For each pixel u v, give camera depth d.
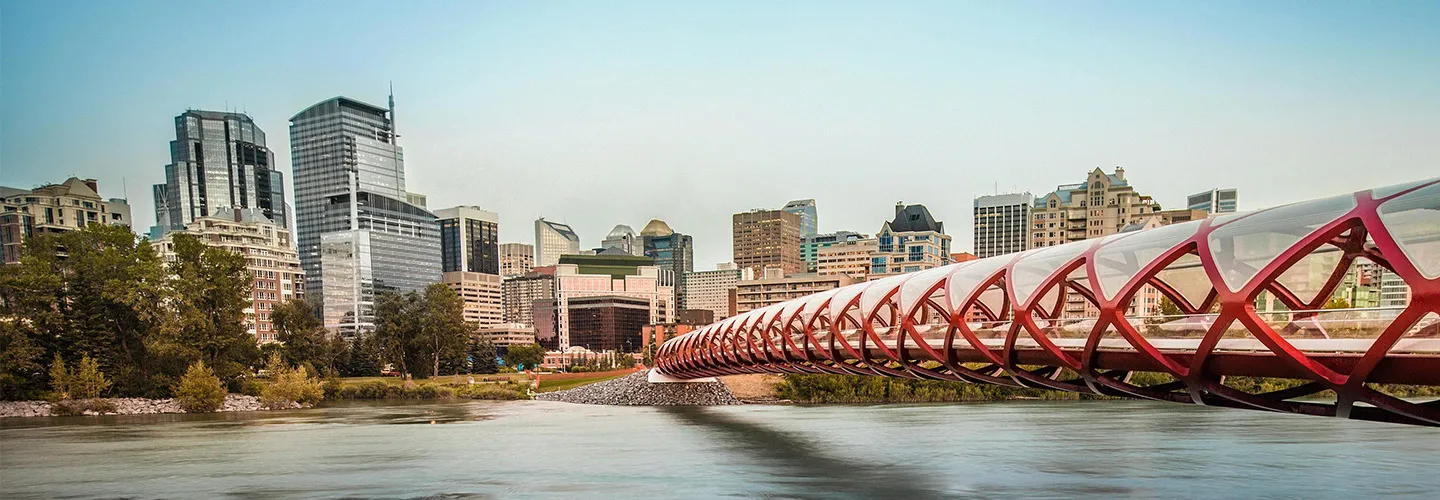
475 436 58.22
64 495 37.88
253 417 78.38
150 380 90.56
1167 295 24.17
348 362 138.38
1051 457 43.50
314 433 62.16
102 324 92.31
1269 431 51.47
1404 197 15.47
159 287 94.31
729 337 56.59
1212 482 35.56
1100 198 169.12
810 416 71.38
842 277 160.12
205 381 87.62
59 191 143.25
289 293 187.38
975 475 38.56
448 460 46.03
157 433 63.41
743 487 36.53
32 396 83.44
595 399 95.69
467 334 142.50
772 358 48.28
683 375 86.56
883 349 34.22
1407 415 15.38
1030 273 25.89
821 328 46.53
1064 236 172.62
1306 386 17.61
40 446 55.47
